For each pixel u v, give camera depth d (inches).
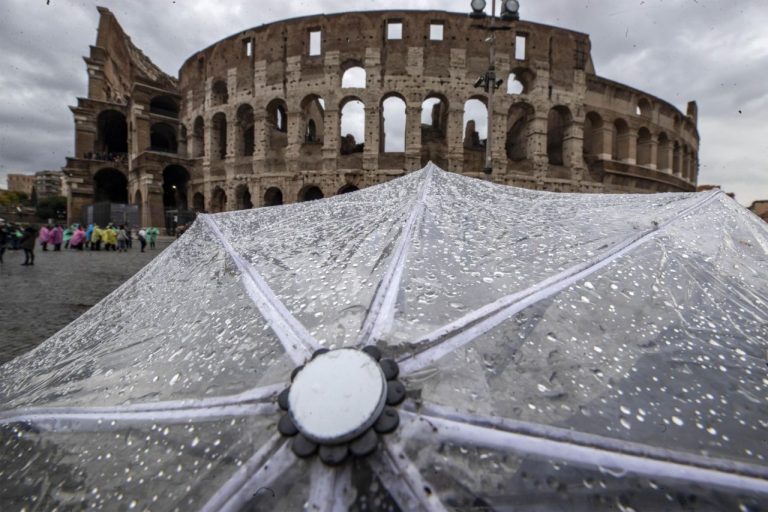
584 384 33.9
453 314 40.0
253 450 29.6
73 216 1259.8
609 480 27.0
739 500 26.9
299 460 28.0
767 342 44.3
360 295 44.3
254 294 51.7
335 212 95.6
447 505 25.1
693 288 52.7
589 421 30.5
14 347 173.9
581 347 38.0
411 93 912.9
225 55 1034.7
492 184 118.3
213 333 45.9
